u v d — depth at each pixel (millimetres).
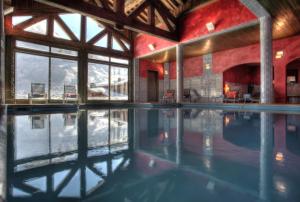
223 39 8695
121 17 7297
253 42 9125
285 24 7191
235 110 7152
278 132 2602
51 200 835
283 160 1405
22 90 8906
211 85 11062
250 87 12734
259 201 832
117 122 3711
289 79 11484
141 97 12922
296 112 5656
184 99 12180
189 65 12289
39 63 9219
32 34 8727
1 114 3820
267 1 5668
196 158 1458
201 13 8625
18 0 8000
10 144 1858
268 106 6363
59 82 9852
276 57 8797
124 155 1534
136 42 12492
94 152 1612
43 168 1229
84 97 10414
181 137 2301
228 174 1143
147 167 1262
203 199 849
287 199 840
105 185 989
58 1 5809
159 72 13891
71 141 2027
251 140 2111
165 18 9016
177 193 905
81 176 1104
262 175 1127
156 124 3449
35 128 2854
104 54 11258
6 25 8000
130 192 906
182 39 9414
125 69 12414
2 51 3906
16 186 966
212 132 2637
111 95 11734
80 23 10297
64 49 9828
